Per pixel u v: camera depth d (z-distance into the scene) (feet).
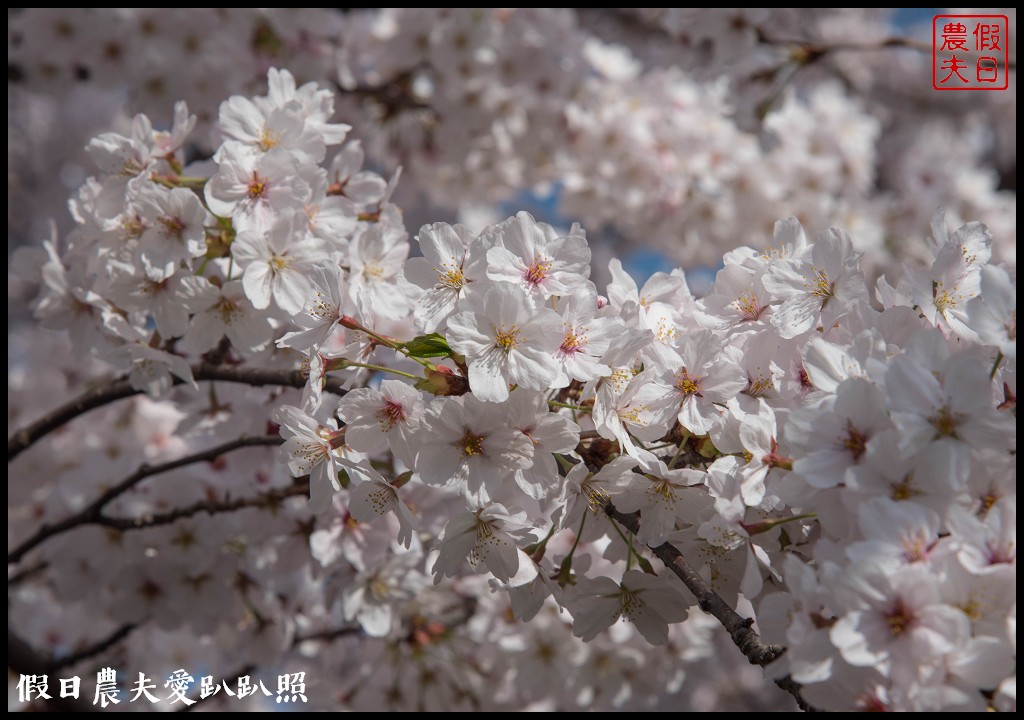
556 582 7.30
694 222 18.60
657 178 17.99
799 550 6.77
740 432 6.42
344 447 7.09
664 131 18.28
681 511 6.76
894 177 32.55
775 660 5.56
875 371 5.86
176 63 17.19
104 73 17.90
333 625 14.48
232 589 12.48
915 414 5.62
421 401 6.64
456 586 14.29
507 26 18.34
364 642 14.34
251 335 8.86
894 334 6.86
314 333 7.30
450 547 6.78
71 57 17.80
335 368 7.20
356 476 7.00
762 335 7.18
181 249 8.45
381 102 18.61
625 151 18.16
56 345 15.64
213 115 17.46
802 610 5.45
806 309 7.06
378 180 9.62
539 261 6.86
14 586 15.53
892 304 7.11
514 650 13.25
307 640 14.15
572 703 13.33
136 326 9.25
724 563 6.99
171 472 12.01
